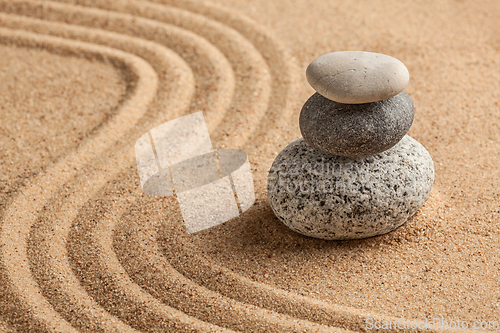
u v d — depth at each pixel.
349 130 0.60
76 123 0.72
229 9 0.87
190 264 0.62
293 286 0.61
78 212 0.66
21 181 0.68
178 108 0.73
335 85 0.59
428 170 0.62
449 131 0.70
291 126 0.71
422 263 0.62
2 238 0.64
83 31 0.82
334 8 0.87
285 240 0.63
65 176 0.68
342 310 0.60
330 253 0.62
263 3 0.89
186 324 0.59
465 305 0.60
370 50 0.78
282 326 0.59
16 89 0.76
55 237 0.64
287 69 0.77
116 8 0.87
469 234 0.63
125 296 0.61
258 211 0.65
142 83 0.76
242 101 0.74
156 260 0.62
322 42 0.80
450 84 0.74
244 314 0.60
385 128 0.60
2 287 0.61
